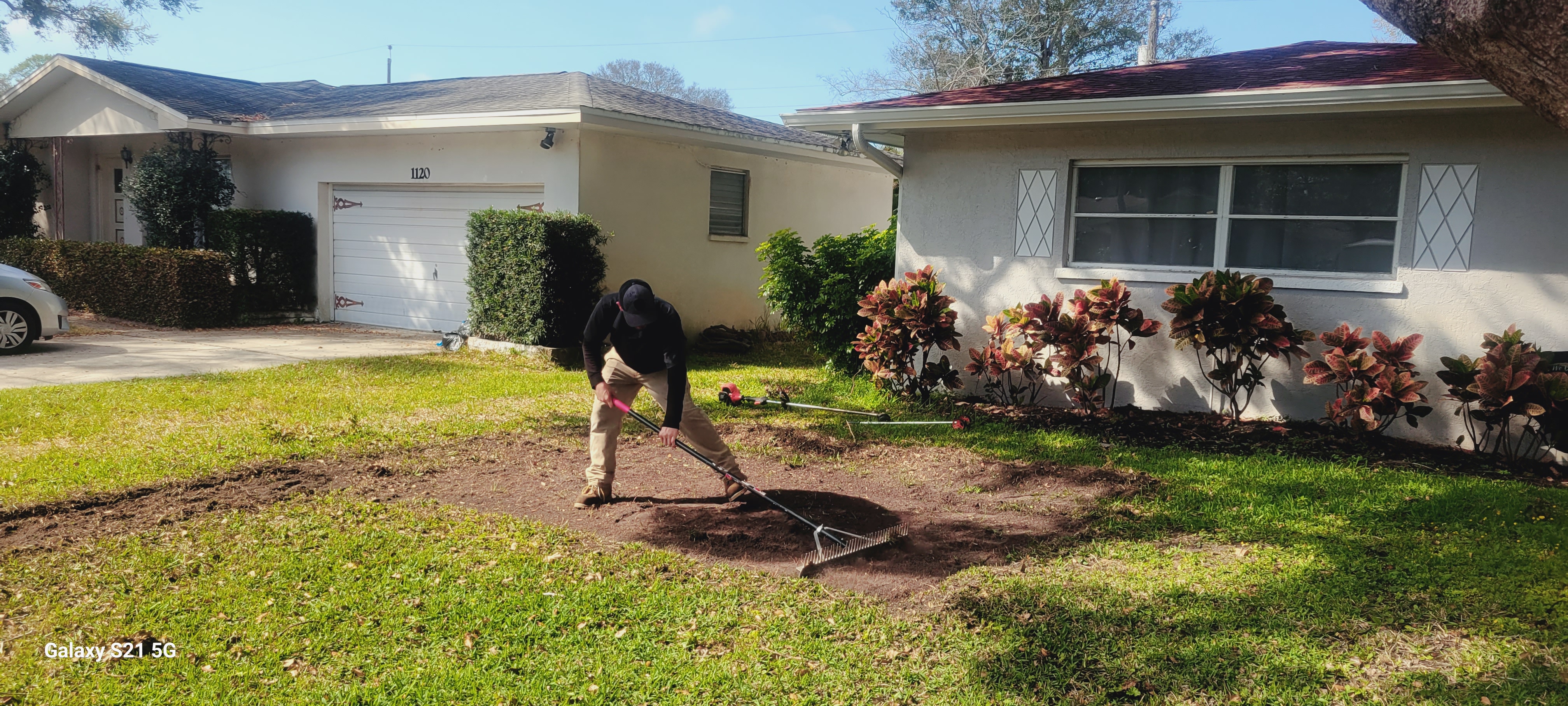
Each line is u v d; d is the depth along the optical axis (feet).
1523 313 22.45
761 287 34.17
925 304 27.48
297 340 40.60
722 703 10.68
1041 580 14.17
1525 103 9.29
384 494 18.24
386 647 11.82
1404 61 24.68
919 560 15.16
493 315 37.11
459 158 41.50
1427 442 23.53
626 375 17.94
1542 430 20.43
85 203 57.41
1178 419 25.45
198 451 20.74
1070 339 25.35
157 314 43.83
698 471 20.75
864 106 28.22
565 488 19.13
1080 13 94.58
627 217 40.14
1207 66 28.43
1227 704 10.59
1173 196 26.40
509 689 10.84
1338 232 24.53
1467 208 22.77
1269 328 22.89
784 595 13.56
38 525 15.88
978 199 28.68
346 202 46.62
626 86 48.75
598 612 12.84
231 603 12.95
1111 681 11.05
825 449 22.89
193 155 47.34
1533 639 11.80
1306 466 20.79
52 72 50.19
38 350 35.55
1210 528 16.67
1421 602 13.05
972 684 11.07
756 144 44.62
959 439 23.88
